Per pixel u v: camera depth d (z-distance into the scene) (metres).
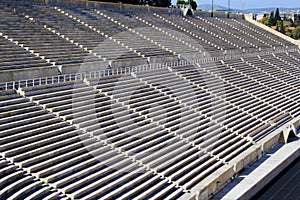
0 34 26.64
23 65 23.23
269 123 28.36
